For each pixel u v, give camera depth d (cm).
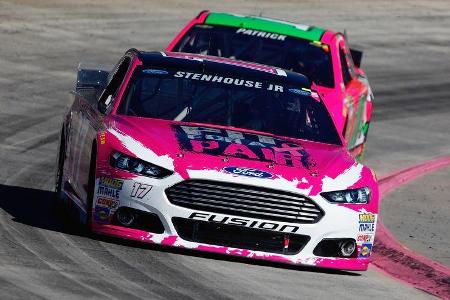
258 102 3541
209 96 3525
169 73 3597
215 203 3078
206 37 4891
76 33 8256
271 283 2961
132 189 3095
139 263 2975
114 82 3722
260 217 3092
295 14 10362
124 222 3125
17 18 8450
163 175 3092
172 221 3084
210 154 3162
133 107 3450
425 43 10044
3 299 2439
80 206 3416
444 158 5881
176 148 3175
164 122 3397
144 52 3744
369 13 11031
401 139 6462
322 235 3128
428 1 12244
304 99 3612
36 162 4681
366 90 5138
